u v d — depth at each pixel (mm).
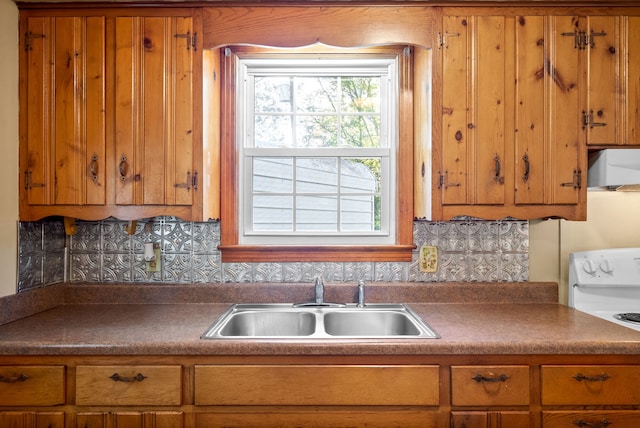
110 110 1580
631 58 1572
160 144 1585
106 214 1588
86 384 1268
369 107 1996
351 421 1272
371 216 1993
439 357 1279
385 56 1899
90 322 1516
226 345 1266
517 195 1571
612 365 1275
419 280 1869
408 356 1279
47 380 1263
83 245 1871
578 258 1779
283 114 1983
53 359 1276
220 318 1575
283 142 2002
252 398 1269
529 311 1682
